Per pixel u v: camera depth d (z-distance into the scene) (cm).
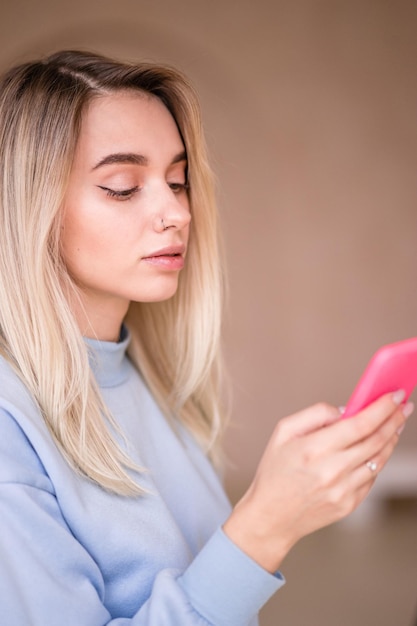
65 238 123
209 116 556
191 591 105
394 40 554
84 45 545
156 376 152
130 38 549
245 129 559
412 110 558
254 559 105
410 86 557
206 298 151
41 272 118
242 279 564
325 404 105
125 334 143
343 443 99
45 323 118
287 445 102
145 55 551
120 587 115
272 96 556
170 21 548
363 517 479
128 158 123
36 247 118
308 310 569
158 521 120
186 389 153
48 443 111
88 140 121
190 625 103
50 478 109
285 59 555
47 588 102
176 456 141
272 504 103
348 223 566
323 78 556
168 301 152
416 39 554
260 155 561
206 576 105
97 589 110
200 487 141
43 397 117
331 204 564
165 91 134
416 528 463
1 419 108
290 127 559
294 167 562
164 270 126
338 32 554
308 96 557
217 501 145
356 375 571
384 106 559
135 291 126
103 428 122
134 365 152
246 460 561
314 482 100
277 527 104
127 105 125
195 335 152
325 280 568
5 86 124
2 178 121
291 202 564
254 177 562
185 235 131
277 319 568
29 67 124
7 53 535
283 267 566
